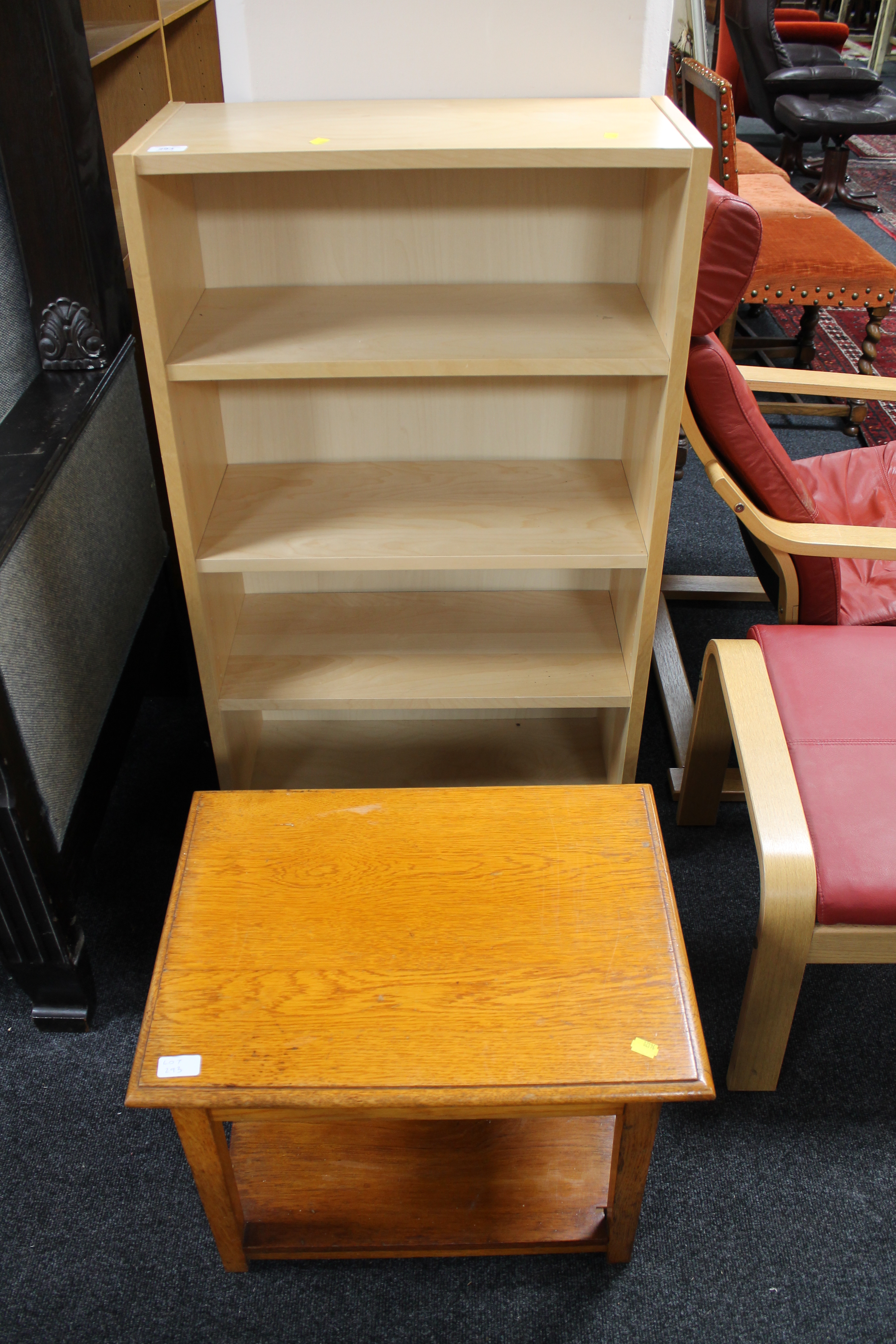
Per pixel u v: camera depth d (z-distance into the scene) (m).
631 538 1.51
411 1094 1.03
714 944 1.67
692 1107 1.46
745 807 1.93
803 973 1.34
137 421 1.86
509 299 1.49
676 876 1.79
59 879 1.42
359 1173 1.32
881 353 3.46
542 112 1.36
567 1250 1.27
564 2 1.40
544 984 1.13
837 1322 1.23
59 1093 1.47
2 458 1.42
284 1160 1.34
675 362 1.29
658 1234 1.31
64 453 1.45
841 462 2.06
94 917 1.72
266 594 1.84
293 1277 1.27
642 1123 1.09
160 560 2.01
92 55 1.72
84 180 1.54
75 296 1.60
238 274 1.53
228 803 1.35
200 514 1.50
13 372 1.56
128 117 2.28
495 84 1.47
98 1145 1.41
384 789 1.37
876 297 2.93
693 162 1.16
